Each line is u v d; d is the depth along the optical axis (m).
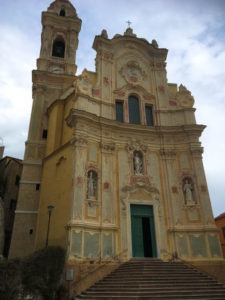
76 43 36.06
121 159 21.91
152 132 23.78
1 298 12.91
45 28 35.41
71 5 39.84
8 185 28.70
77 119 20.81
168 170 22.52
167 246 19.70
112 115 23.48
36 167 24.98
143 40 28.02
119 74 25.92
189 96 26.16
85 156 20.12
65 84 30.66
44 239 20.09
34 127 27.08
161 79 27.09
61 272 16.03
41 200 22.41
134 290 13.87
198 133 23.83
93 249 17.56
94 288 15.34
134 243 19.41
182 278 15.62
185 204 21.23
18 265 14.25
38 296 14.57
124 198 20.31
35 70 30.19
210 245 19.56
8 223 27.09
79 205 18.06
